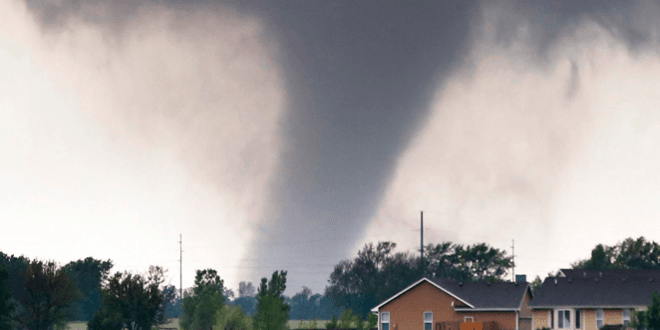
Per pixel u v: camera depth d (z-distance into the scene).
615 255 132.25
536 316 70.38
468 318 69.94
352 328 93.50
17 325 65.81
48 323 65.56
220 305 80.56
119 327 65.50
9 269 83.56
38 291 65.06
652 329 59.22
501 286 72.69
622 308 67.00
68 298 66.25
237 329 76.81
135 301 66.56
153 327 75.00
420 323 71.25
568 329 68.50
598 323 67.56
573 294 69.81
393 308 72.75
